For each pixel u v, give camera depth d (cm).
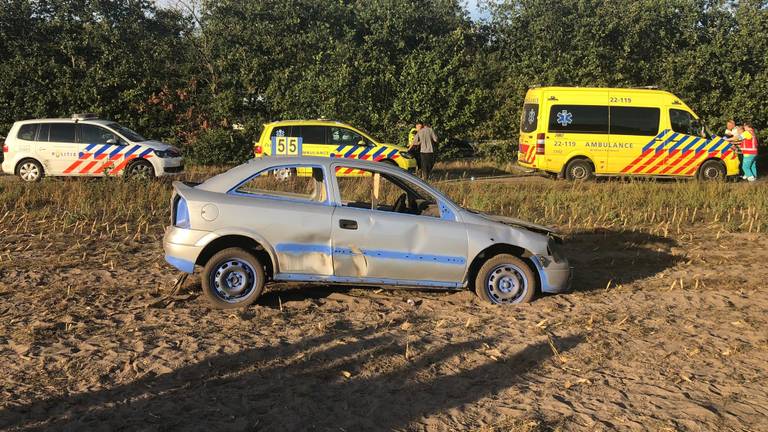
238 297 648
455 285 684
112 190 1307
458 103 2172
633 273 844
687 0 2362
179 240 637
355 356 525
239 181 665
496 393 468
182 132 2209
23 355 509
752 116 2102
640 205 1327
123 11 3734
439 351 543
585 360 534
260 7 2602
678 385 491
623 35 2302
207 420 409
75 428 392
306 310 648
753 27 2144
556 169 1756
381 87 2211
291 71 2225
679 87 2167
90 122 1595
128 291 698
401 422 419
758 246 1004
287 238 647
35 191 1291
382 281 669
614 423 425
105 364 494
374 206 692
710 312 677
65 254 852
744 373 515
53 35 2414
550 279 693
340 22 2920
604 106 1744
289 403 438
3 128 2131
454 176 1992
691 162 1759
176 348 532
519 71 2331
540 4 2688
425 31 2572
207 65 2275
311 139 1695
